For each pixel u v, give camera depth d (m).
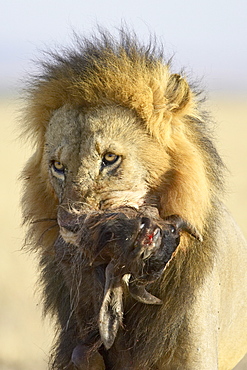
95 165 10.44
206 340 10.83
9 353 17.84
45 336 19.00
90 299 10.77
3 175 54.72
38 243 11.26
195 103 11.40
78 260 10.36
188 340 10.70
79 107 10.74
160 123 10.70
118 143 10.49
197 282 10.75
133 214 9.92
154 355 10.77
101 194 10.41
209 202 10.90
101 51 11.10
